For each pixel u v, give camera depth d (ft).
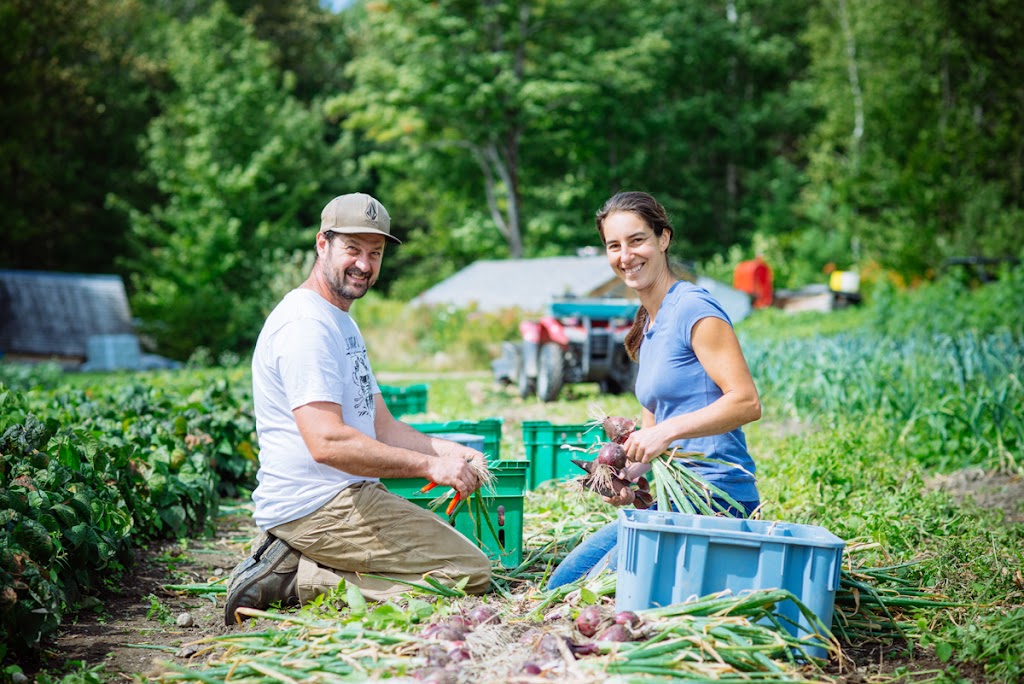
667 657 10.84
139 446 20.15
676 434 13.12
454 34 122.21
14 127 122.72
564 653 10.88
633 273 14.14
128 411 22.21
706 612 11.66
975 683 11.50
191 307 101.30
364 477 14.43
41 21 124.98
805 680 10.78
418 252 159.22
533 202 142.20
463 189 140.97
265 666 11.19
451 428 22.57
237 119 128.88
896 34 118.93
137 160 143.74
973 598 14.30
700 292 13.73
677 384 13.75
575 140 133.39
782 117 151.02
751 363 41.88
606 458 13.50
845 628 13.15
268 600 14.40
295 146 136.15
